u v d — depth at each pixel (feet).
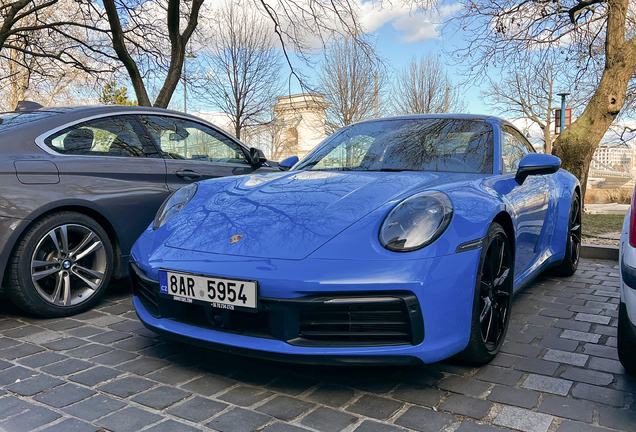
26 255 9.18
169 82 25.49
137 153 11.64
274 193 7.93
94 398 6.36
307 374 7.11
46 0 46.09
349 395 6.45
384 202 7.09
